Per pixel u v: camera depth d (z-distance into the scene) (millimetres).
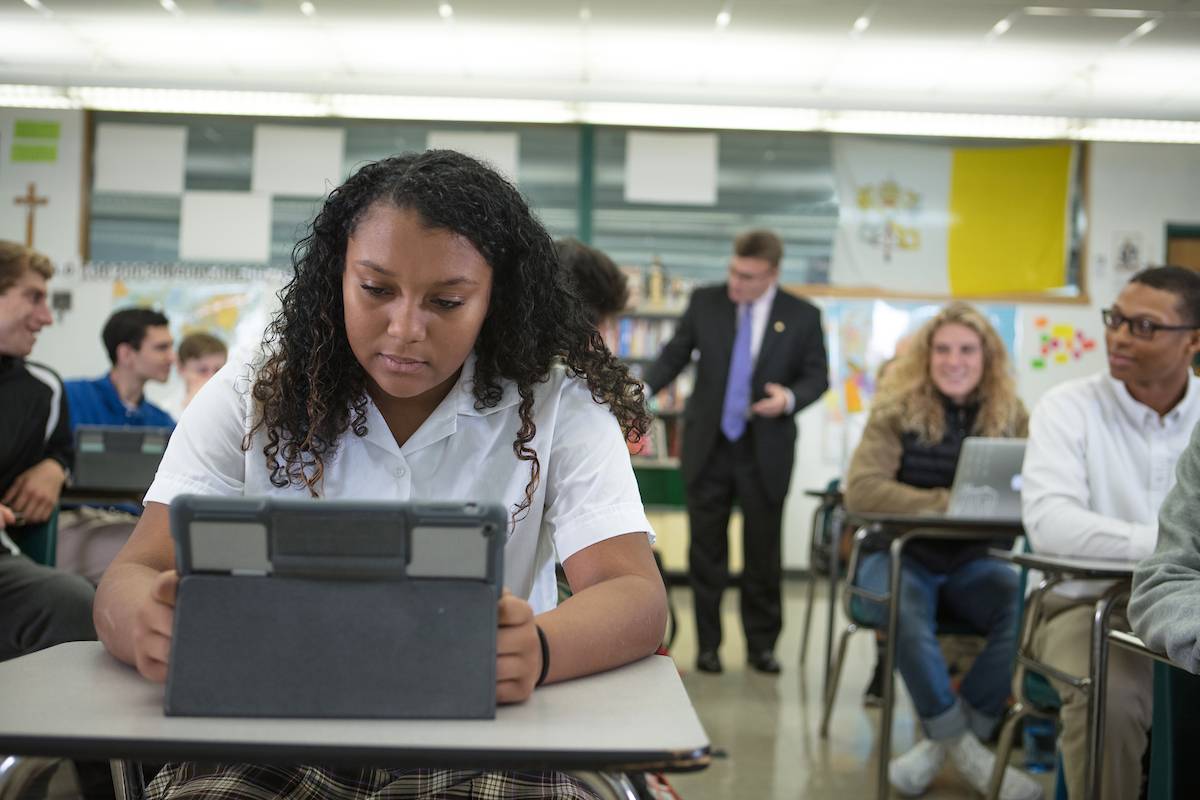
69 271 7707
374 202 995
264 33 6676
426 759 695
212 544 771
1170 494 1521
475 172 1108
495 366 1146
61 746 700
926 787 2840
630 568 1078
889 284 7914
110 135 7797
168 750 696
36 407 2559
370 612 772
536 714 795
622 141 7934
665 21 6383
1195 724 1423
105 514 3055
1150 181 7930
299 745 694
